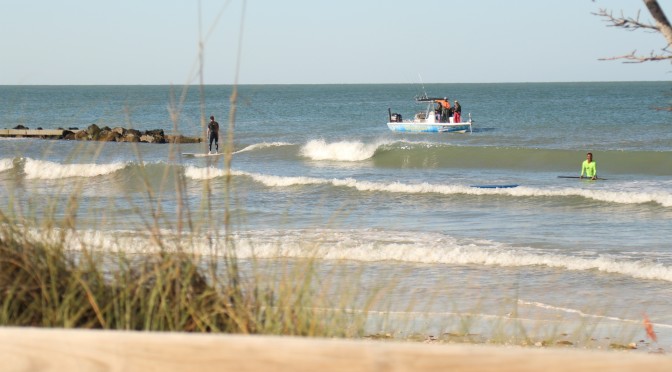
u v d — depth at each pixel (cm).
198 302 1009
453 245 3609
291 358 483
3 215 1076
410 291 2681
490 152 8525
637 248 3691
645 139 11656
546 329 2183
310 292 1137
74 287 989
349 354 475
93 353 515
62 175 1353
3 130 12438
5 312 948
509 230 4241
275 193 5853
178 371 500
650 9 859
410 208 5244
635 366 446
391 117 13975
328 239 3719
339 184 6075
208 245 1082
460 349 464
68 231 1125
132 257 1101
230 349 493
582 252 3584
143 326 977
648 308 2567
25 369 522
